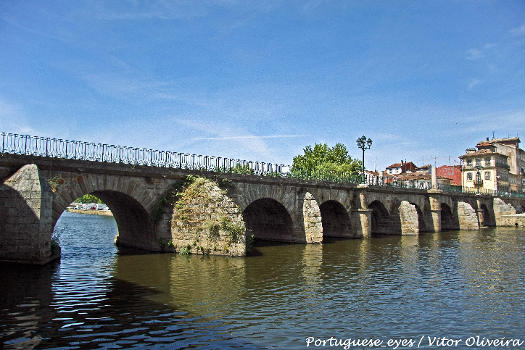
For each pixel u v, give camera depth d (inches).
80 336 495.8
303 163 3169.3
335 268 1016.2
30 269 838.5
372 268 1032.8
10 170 892.6
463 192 2763.3
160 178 1180.5
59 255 1026.1
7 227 865.5
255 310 626.8
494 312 658.2
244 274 891.4
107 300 652.1
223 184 1304.1
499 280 909.2
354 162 3154.5
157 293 705.6
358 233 1875.0
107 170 1047.6
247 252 1256.8
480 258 1252.5
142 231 1264.8
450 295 765.9
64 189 971.3
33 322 539.8
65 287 722.8
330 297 723.4
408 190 2267.5
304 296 722.8
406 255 1296.8
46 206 884.0
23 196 859.4
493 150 4151.1
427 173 4215.1
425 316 630.5
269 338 514.9
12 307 599.8
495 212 3112.7
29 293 675.4
